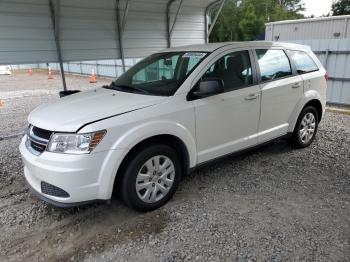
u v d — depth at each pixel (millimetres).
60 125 2807
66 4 6098
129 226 3002
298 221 2988
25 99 11711
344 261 2438
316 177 3967
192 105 3338
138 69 4238
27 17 5680
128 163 2986
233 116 3736
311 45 9172
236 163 4461
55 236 2912
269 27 16656
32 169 2920
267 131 4242
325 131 6074
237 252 2576
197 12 8625
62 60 6289
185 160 3445
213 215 3133
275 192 3590
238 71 3842
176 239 2773
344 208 3213
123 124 2875
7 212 3361
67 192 2723
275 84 4188
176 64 3803
